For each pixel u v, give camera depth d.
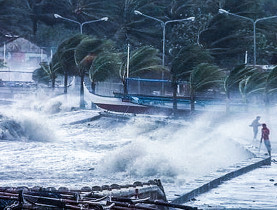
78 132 95.69
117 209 13.66
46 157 61.16
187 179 45.25
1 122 79.94
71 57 133.75
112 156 49.66
